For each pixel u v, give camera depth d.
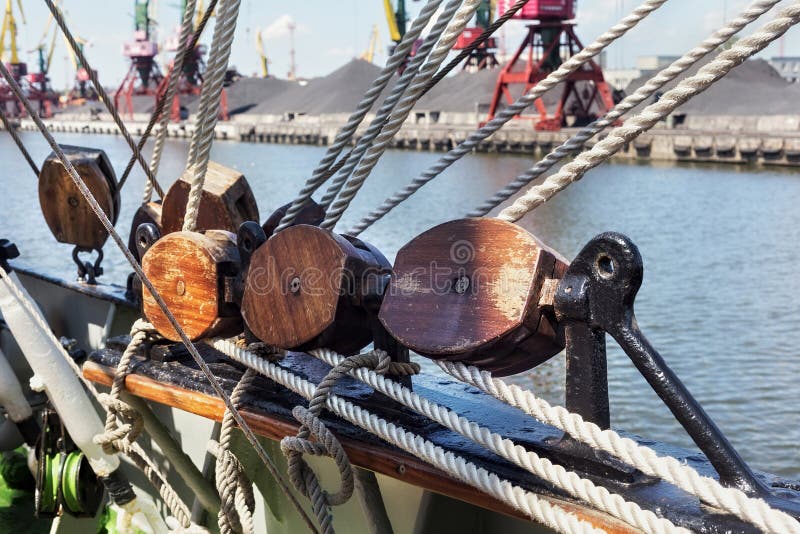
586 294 1.29
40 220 16.34
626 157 36.72
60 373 2.30
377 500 1.72
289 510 2.15
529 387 6.81
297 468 1.62
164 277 1.94
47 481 2.49
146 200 2.54
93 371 2.14
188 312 1.90
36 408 2.90
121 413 2.04
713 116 38.84
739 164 33.41
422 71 1.62
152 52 72.25
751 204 21.61
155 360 2.07
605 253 1.27
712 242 15.98
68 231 2.96
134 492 2.53
